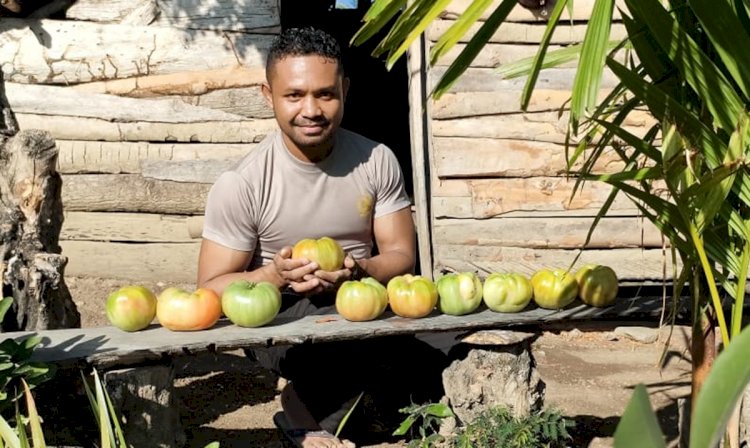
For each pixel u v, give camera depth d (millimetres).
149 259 7312
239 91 7215
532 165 6957
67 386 3617
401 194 4004
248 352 4035
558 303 3648
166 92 7184
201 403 4637
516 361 3639
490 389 3646
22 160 4227
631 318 3646
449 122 6938
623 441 1045
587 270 3709
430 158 7000
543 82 6949
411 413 3477
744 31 2242
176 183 7254
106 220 7273
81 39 7109
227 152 7262
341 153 3811
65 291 4355
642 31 2498
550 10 6855
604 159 6898
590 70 2209
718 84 2330
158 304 3400
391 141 12758
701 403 1137
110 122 7164
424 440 3469
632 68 2816
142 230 7297
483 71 6918
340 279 3547
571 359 5664
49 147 4305
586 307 3701
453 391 3678
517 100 6934
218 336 3277
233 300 3389
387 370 3883
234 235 3719
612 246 6965
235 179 3697
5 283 4055
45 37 7074
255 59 7203
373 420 4066
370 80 12930
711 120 2545
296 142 3607
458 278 3576
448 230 6984
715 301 2471
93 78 7133
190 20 7168
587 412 4555
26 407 3246
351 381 3770
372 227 3980
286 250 3520
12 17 7070
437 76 6902
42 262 4105
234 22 7180
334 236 3838
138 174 7219
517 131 6941
